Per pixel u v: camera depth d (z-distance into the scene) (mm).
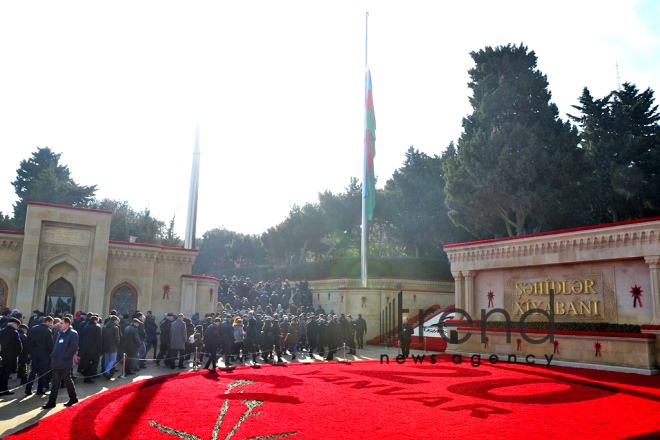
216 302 30953
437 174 51094
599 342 19516
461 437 9031
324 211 62531
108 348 16672
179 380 15586
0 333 14016
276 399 12398
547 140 35156
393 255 61500
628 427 9891
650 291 19688
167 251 28953
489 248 25797
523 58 39469
